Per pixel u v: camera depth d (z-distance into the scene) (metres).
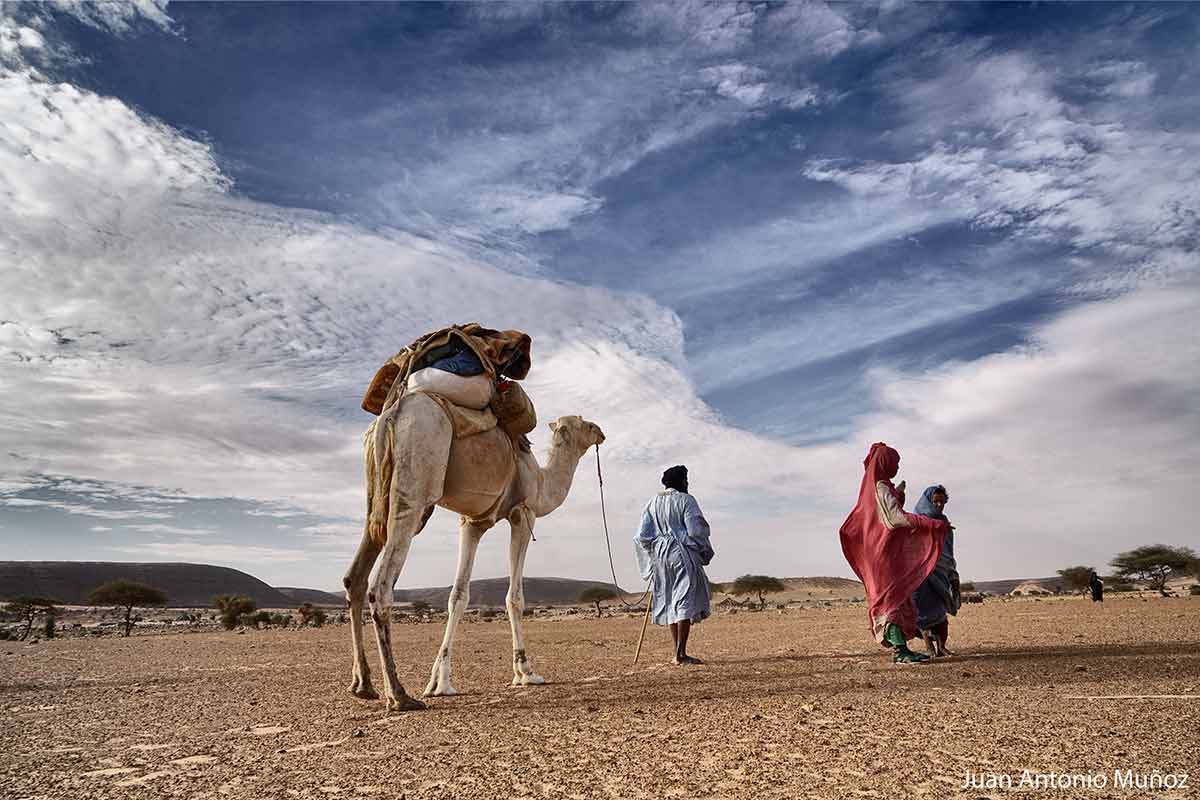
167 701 9.39
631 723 6.66
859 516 10.92
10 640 32.62
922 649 12.36
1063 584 86.06
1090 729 5.80
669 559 11.70
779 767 5.04
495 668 12.43
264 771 5.47
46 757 6.25
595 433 11.54
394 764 5.50
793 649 13.48
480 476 8.63
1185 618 19.67
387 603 7.75
